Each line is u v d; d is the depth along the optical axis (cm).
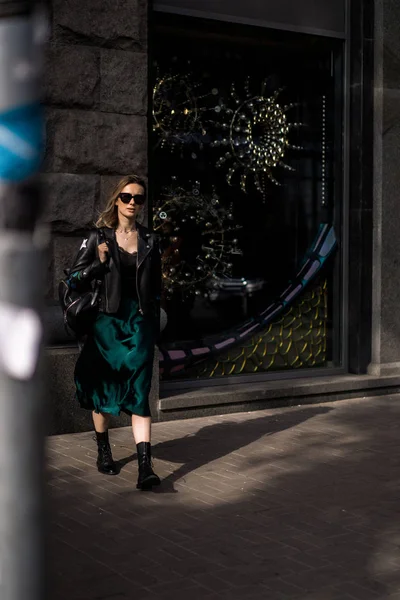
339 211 959
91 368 608
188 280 880
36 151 200
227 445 717
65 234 767
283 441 732
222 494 586
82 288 610
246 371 916
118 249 599
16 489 195
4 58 195
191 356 877
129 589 430
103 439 638
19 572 194
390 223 946
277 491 594
